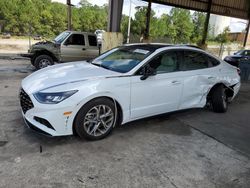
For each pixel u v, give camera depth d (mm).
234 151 3627
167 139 3824
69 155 3131
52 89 3191
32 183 2555
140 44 4641
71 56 9555
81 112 3314
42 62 9125
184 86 4441
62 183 2594
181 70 4434
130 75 3730
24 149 3191
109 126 3662
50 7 48438
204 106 5160
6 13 41656
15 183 2533
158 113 4262
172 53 4309
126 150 3373
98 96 3404
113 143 3543
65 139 3529
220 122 4781
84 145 3410
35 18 45375
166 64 4207
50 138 3523
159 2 16562
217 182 2842
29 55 8945
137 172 2891
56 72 3785
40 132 3232
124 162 3074
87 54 9914
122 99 3654
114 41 10742
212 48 25469
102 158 3125
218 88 5164
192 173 2971
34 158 3004
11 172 2699
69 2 15414
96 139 3564
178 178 2848
